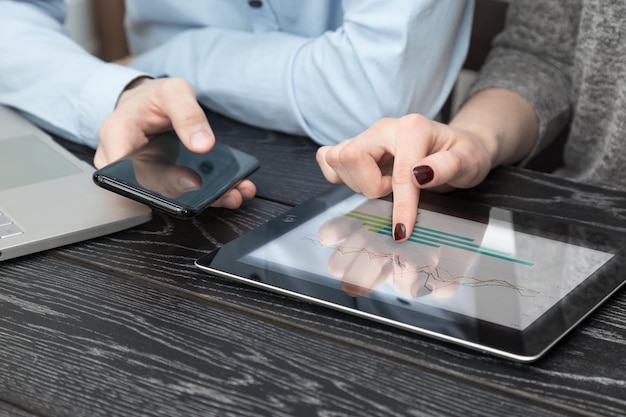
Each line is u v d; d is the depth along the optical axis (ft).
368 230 2.04
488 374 1.53
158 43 3.60
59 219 2.08
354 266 1.86
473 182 2.34
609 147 3.10
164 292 1.84
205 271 1.92
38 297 1.83
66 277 1.91
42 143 2.59
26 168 2.39
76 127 2.79
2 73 2.94
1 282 1.90
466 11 2.86
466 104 3.03
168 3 3.35
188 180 2.08
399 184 2.09
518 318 1.64
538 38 3.26
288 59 2.85
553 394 1.47
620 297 1.78
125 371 1.56
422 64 2.71
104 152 2.42
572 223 2.16
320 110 2.79
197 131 2.23
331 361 1.58
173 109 2.29
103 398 1.49
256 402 1.46
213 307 1.78
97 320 1.74
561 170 3.65
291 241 1.99
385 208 2.17
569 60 3.26
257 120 2.95
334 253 1.93
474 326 1.61
